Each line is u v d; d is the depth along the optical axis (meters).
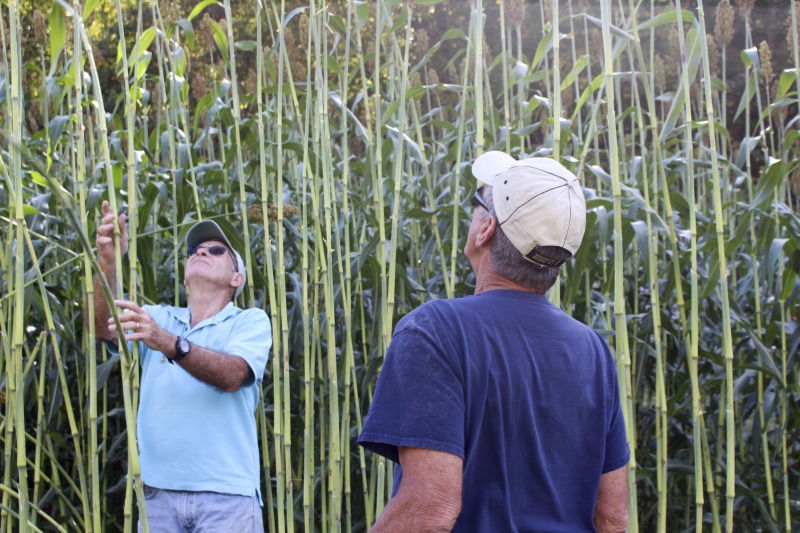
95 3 2.68
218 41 3.78
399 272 3.52
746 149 4.17
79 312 3.89
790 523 4.00
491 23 8.95
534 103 4.13
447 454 1.45
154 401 2.66
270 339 2.77
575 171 3.56
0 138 3.90
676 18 3.13
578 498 1.62
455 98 6.91
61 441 3.60
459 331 1.55
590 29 8.23
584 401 1.63
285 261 4.23
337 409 3.16
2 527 3.14
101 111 2.38
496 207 1.67
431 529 1.41
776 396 3.83
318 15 3.42
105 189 3.54
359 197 3.89
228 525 2.57
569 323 1.69
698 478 3.08
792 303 4.04
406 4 3.26
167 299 3.99
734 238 3.52
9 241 2.83
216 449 2.60
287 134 4.45
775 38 9.62
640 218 3.58
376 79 3.41
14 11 2.39
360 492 4.13
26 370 3.10
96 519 2.45
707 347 4.40
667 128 3.32
